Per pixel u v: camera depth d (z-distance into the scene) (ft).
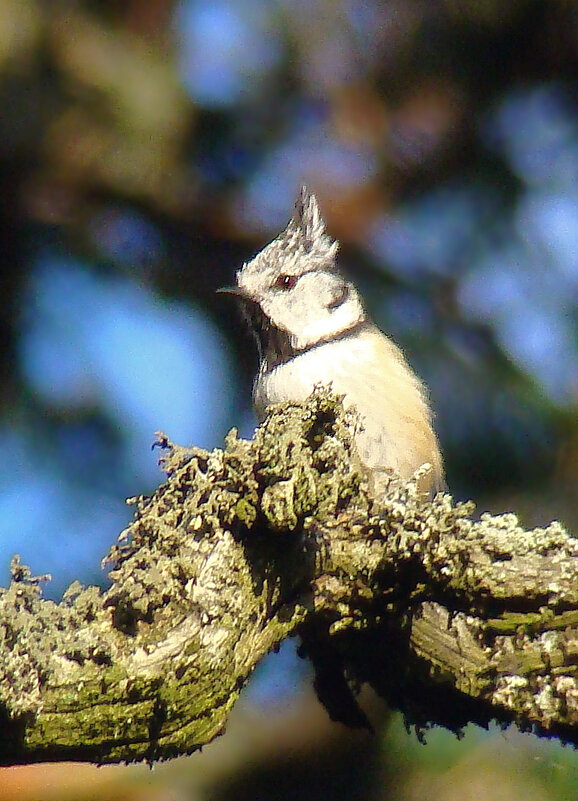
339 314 27.96
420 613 16.40
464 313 31.53
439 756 25.26
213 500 15.17
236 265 33.01
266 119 32.96
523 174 32.94
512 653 15.96
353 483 15.90
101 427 30.04
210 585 14.87
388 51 33.45
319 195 32.76
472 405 30.25
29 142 31.55
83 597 14.16
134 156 31.99
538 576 15.61
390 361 27.50
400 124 33.58
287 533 15.44
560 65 33.55
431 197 33.17
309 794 26.86
